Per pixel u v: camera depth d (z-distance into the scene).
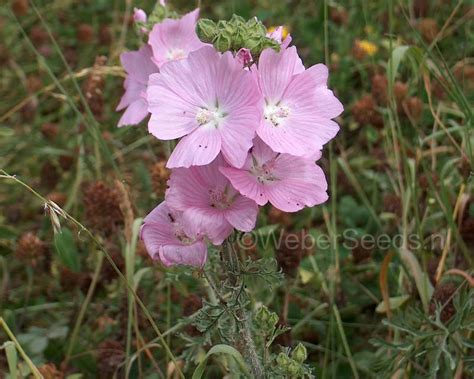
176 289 0.46
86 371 0.44
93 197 0.46
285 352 0.33
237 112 0.28
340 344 0.43
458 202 0.44
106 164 0.57
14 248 0.52
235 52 0.30
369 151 0.57
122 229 0.47
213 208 0.29
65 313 0.49
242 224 0.28
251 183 0.28
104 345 0.44
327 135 0.29
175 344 0.45
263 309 0.31
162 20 0.41
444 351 0.37
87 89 0.54
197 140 0.28
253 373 0.32
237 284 0.31
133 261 0.41
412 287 0.43
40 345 0.44
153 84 0.29
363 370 0.43
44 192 0.57
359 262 0.48
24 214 0.57
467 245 0.46
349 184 0.54
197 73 0.29
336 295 0.47
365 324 0.46
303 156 0.29
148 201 0.53
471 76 0.57
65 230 0.40
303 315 0.46
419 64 0.49
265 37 0.29
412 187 0.45
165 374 0.43
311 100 0.30
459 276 0.43
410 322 0.42
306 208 0.52
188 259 0.29
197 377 0.32
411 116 0.52
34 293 0.51
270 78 0.29
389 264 0.45
